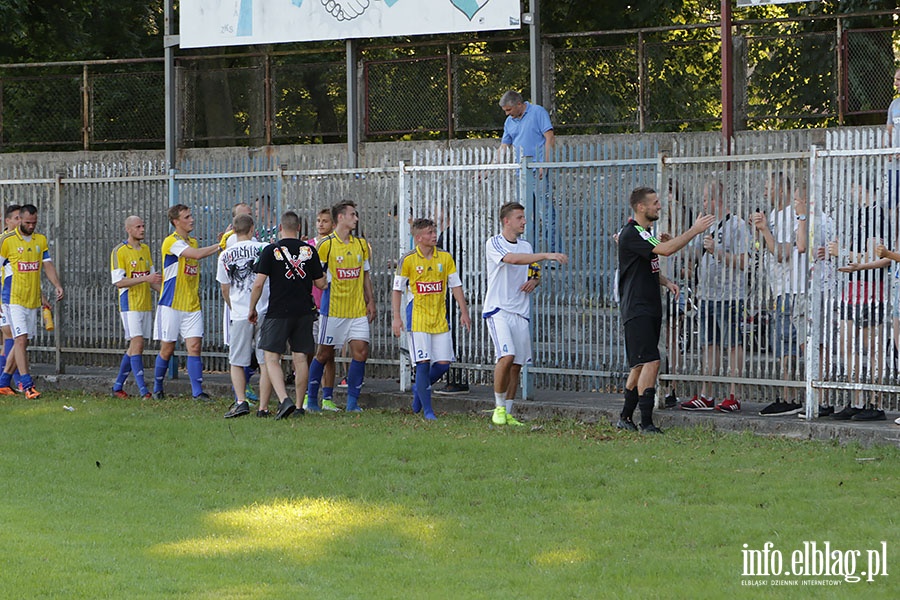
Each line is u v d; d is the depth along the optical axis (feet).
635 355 105.70
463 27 157.89
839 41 172.04
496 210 124.47
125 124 208.54
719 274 111.55
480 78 186.50
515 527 74.64
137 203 145.79
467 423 114.62
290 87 196.75
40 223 151.12
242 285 119.44
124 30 258.16
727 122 134.41
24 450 102.99
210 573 64.69
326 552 69.26
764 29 205.16
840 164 104.88
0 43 250.78
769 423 105.91
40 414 123.34
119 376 136.98
